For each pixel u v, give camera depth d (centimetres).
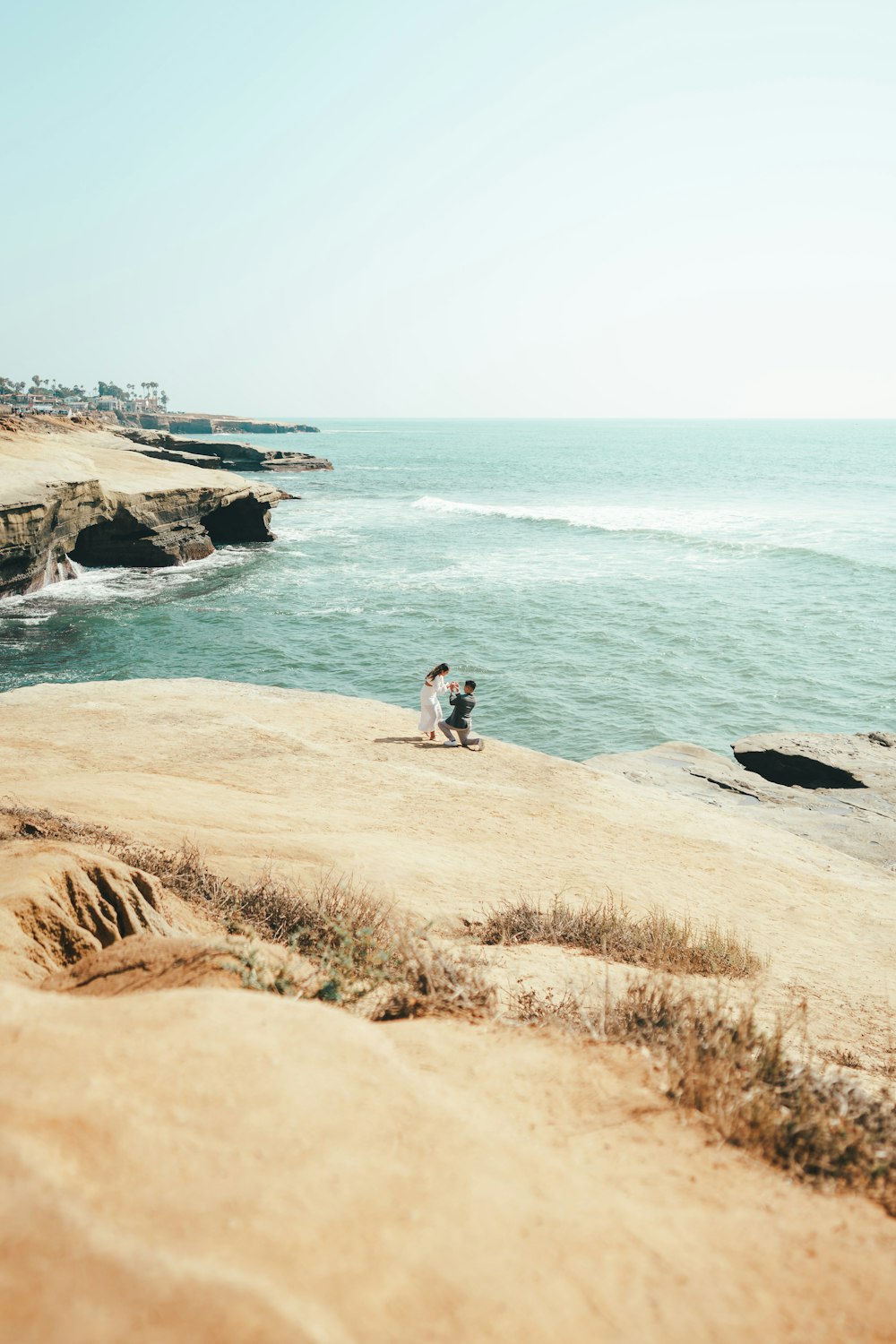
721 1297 199
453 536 6041
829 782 1872
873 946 963
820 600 4006
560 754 2388
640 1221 226
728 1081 333
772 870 1212
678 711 2700
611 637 3472
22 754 1412
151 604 3959
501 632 3562
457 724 1692
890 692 2839
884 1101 395
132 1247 154
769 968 831
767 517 6862
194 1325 137
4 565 3812
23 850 604
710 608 3894
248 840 999
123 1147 195
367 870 954
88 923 558
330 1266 172
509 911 865
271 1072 249
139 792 1159
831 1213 255
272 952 490
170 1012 274
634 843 1249
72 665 3025
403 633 3538
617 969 713
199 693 1955
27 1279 142
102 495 4528
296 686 2912
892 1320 201
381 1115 245
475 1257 191
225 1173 196
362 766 1498
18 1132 189
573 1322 177
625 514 7088
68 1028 251
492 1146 248
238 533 5881
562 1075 323
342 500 8456
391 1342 155
